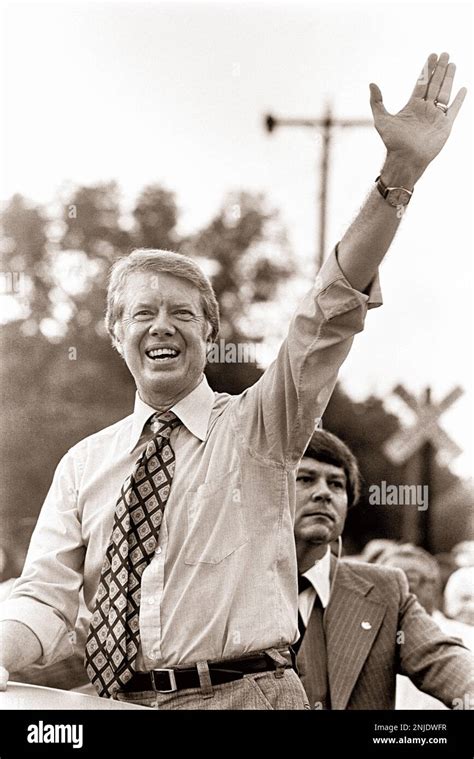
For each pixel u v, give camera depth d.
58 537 3.49
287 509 3.37
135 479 3.38
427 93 3.16
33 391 9.81
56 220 9.42
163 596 3.25
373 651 4.26
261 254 8.49
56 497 3.58
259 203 8.33
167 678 3.18
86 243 9.48
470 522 8.79
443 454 9.02
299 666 4.16
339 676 4.18
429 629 4.35
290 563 3.33
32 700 3.09
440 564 8.61
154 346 3.44
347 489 4.48
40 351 9.85
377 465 9.04
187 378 3.46
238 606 3.21
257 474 3.34
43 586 3.41
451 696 4.20
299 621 4.22
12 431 9.52
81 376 9.84
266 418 3.33
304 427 3.30
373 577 4.41
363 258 3.15
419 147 3.06
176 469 3.38
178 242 8.84
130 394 9.88
